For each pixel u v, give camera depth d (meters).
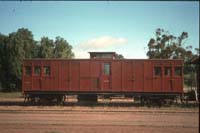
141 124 18.88
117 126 18.05
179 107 27.48
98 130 16.73
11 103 30.09
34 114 22.75
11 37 59.97
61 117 21.39
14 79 59.28
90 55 31.14
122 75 28.22
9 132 16.11
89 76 28.44
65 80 28.58
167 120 20.53
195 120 20.64
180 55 66.12
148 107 27.47
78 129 16.97
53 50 67.06
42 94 28.77
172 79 27.92
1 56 59.31
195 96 27.84
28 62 28.83
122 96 28.75
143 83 28.09
